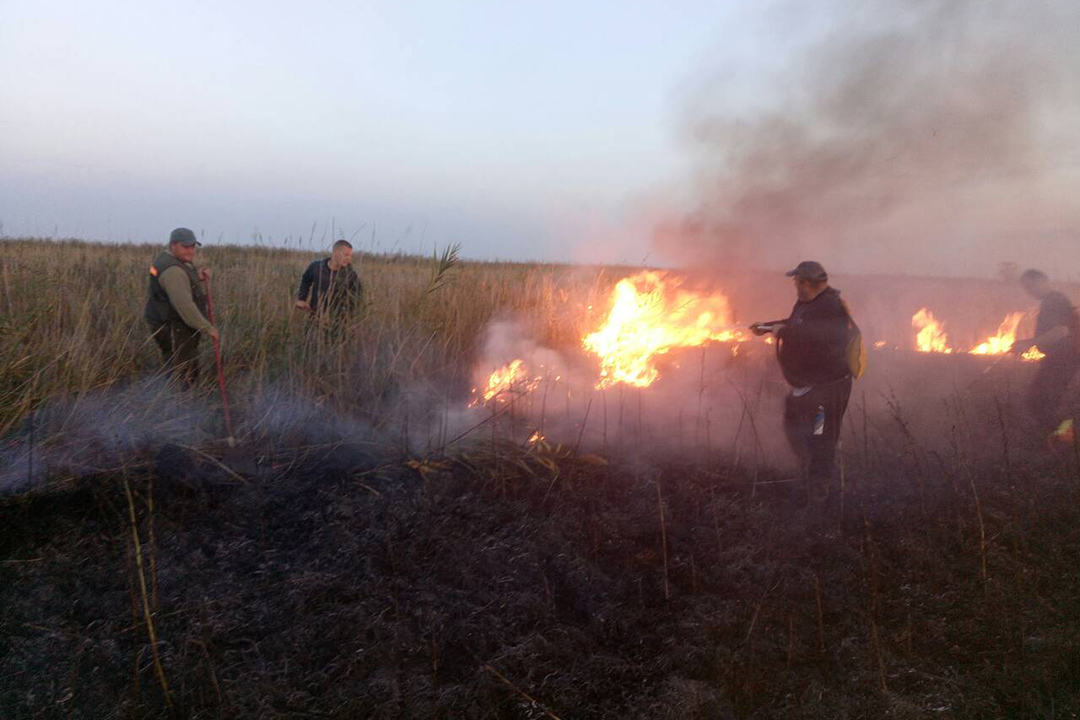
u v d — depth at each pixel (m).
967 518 4.41
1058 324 5.86
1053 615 3.56
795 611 3.64
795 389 4.91
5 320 5.34
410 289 7.82
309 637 3.40
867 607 3.69
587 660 3.35
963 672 3.27
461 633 3.49
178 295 5.40
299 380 5.68
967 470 4.84
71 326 6.00
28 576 3.62
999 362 7.17
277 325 6.42
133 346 5.79
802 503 4.74
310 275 6.73
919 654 3.38
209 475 4.54
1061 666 3.20
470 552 4.06
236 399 5.40
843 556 4.09
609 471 5.02
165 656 3.24
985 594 3.72
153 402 4.95
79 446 4.55
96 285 7.71
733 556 4.10
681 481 4.95
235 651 3.31
